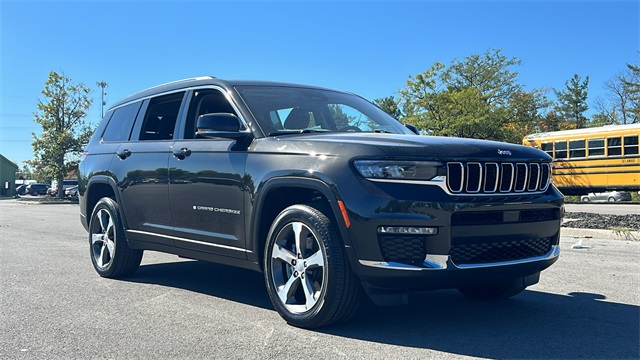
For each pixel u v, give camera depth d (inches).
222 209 177.0
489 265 141.7
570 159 967.6
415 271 135.6
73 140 1699.1
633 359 129.8
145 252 315.3
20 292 206.4
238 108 183.3
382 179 139.7
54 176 1711.4
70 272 250.2
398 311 173.2
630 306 181.5
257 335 147.9
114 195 241.4
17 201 1718.8
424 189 137.6
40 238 408.5
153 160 208.5
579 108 2536.9
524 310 175.6
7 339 147.2
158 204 205.3
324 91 211.2
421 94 1507.1
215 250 181.8
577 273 242.5
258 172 164.4
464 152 141.9
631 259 284.4
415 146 141.9
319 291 148.9
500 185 145.1
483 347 137.6
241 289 210.2
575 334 149.3
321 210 150.9
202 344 140.9
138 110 235.3
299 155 155.9
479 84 1689.2
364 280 141.3
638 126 876.6
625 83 1984.5
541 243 156.3
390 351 134.0
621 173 895.1
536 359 129.4
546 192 155.6
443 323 159.3
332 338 144.4
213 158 181.5
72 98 1708.9
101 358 131.3
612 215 509.7
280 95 193.6
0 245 358.6
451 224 136.4
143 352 135.3
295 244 155.9
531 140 1027.9
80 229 501.7
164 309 178.5
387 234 137.0
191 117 203.0
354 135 162.1
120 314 172.6
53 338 147.8
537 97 1670.8
